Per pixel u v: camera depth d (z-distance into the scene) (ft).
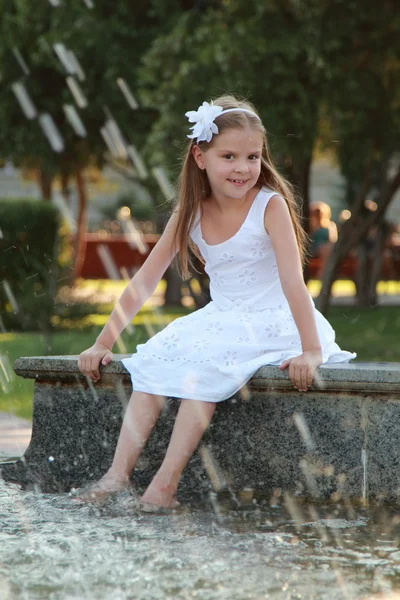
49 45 54.44
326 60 40.06
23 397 29.48
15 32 55.57
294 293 14.20
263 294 15.05
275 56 39.09
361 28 40.65
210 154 14.71
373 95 41.37
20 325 49.65
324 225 68.33
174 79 40.68
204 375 13.91
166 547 11.21
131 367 14.46
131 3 56.08
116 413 15.30
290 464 14.33
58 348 42.06
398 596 9.45
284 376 13.89
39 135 62.08
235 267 15.05
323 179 130.21
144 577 10.00
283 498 14.30
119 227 126.41
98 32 55.16
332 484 14.11
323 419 14.14
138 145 57.67
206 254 15.37
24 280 48.24
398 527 12.50
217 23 40.50
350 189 91.50
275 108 39.24
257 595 9.45
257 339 14.42
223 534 11.94
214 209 15.26
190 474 14.87
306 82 40.55
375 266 78.69
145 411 14.11
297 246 14.71
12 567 10.34
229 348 14.14
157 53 42.65
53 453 15.81
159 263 15.49
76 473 15.62
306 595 9.46
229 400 14.62
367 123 43.24
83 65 56.75
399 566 10.57
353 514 13.29
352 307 78.33
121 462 13.94
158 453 15.16
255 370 13.98
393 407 13.80
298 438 14.28
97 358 14.88
